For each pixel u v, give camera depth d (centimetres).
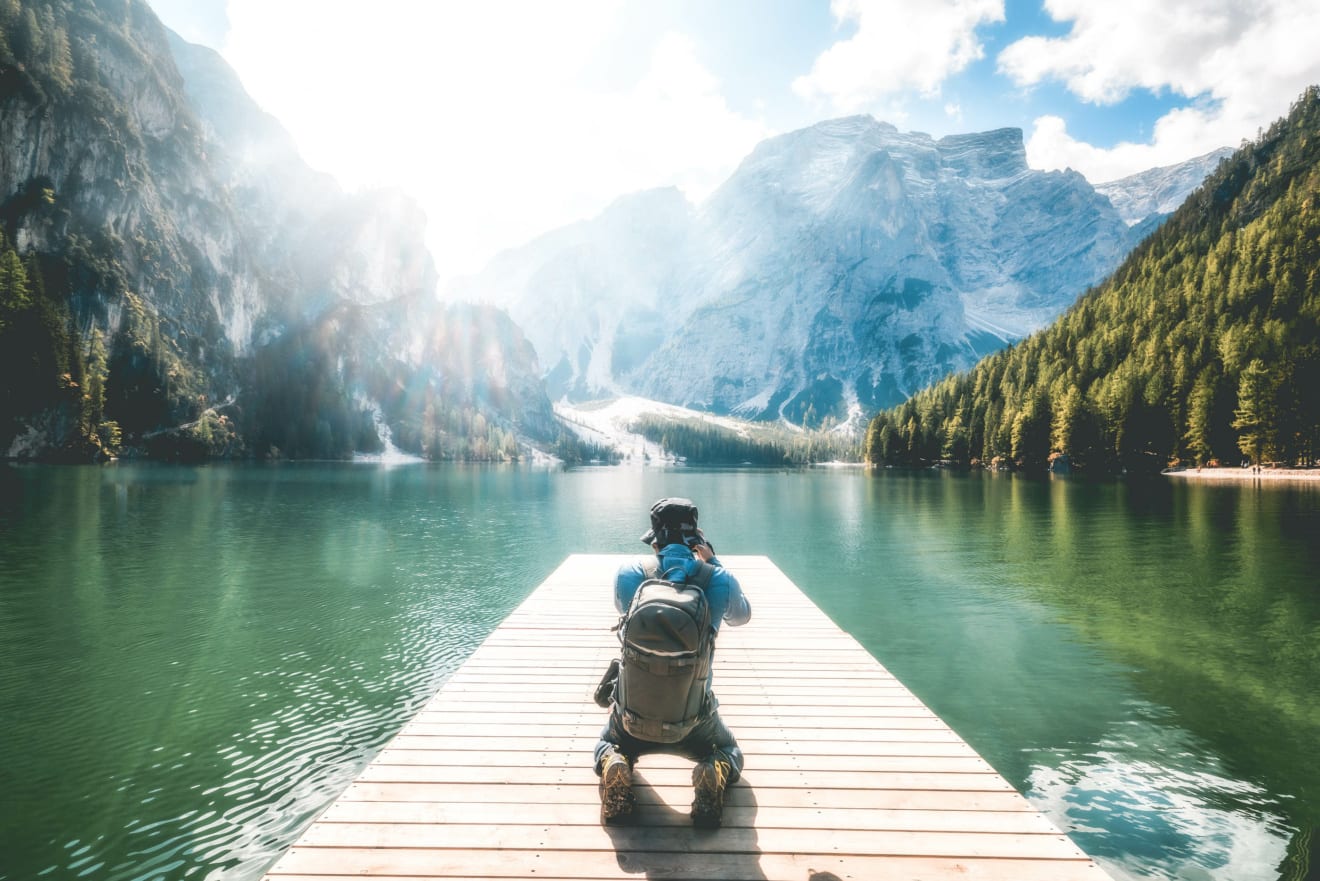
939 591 1942
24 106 14275
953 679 1183
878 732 599
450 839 407
